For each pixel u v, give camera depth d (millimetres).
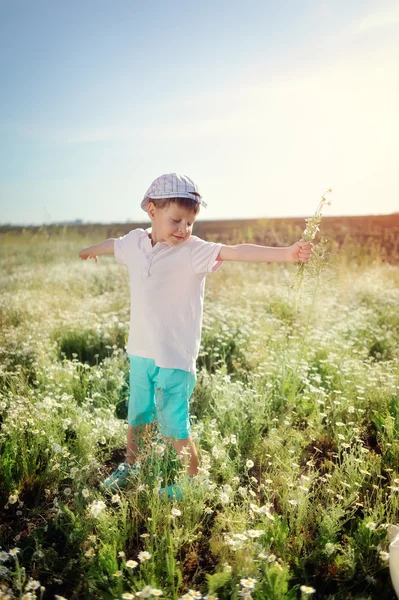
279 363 4547
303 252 2598
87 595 2217
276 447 3297
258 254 2650
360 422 3652
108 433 3451
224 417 3691
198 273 2736
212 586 2086
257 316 6652
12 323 6418
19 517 2807
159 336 2764
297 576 2305
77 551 2463
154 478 2799
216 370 4395
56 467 2949
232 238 16328
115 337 5367
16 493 2863
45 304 7168
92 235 17812
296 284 3377
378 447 3502
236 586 2098
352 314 6660
